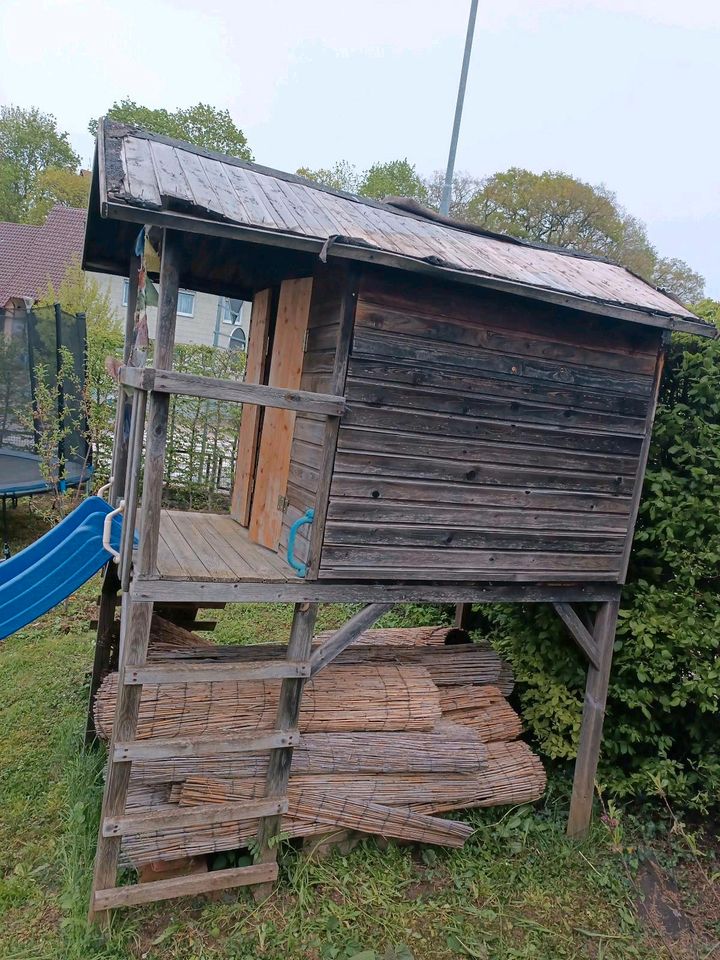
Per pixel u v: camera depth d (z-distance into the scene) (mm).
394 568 3551
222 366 10188
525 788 4477
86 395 9477
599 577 4219
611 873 4203
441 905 3822
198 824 3543
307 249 2887
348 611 8188
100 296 15492
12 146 37500
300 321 3945
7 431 10172
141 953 3271
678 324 3717
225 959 3268
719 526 4457
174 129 28750
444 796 4215
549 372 3805
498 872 4121
